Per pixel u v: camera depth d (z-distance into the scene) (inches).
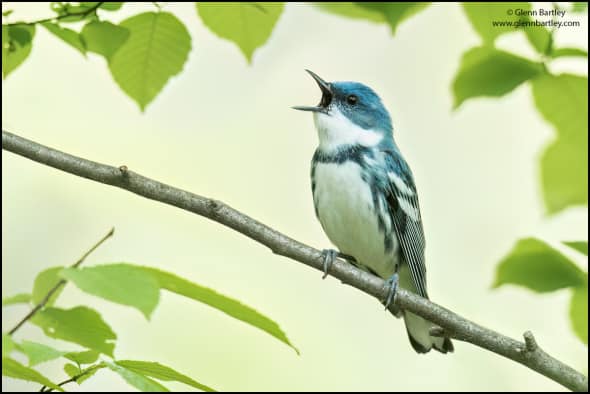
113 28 271.3
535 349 255.8
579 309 275.9
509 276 277.1
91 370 160.1
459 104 302.0
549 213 318.3
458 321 270.5
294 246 278.7
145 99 298.0
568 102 301.7
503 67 295.6
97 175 255.8
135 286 137.6
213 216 264.8
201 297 159.3
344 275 286.8
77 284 135.0
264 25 304.7
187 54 292.2
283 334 160.6
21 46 273.7
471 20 305.6
